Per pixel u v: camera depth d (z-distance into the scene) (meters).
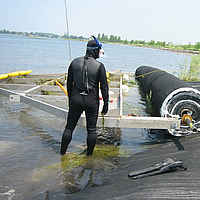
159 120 4.07
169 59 36.78
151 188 2.44
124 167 3.31
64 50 45.97
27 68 16.41
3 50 35.34
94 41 3.60
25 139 4.34
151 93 6.31
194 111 4.27
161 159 3.31
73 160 3.57
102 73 3.49
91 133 3.66
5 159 3.52
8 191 2.69
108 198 2.41
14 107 6.55
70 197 2.54
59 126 5.19
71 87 3.76
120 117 4.14
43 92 8.03
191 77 11.42
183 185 2.42
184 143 3.87
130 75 13.67
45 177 3.04
